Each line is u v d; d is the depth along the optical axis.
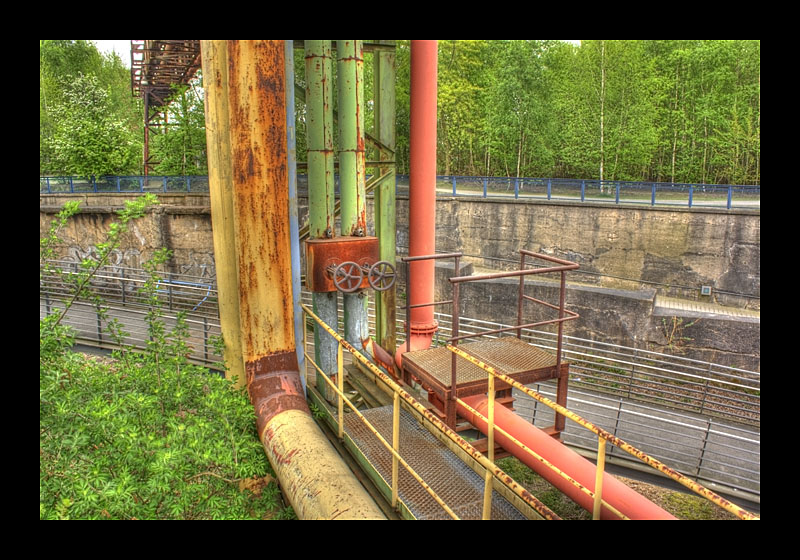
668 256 19.53
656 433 10.43
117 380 5.18
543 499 8.02
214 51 5.41
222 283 5.91
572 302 16.28
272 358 5.82
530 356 6.11
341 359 5.10
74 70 39.91
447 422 5.46
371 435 5.28
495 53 37.53
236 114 5.42
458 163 42.28
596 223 20.58
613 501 4.50
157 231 18.77
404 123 20.08
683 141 36.41
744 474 9.04
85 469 3.98
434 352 6.38
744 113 33.88
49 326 5.05
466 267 17.44
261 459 4.79
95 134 24.75
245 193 5.54
